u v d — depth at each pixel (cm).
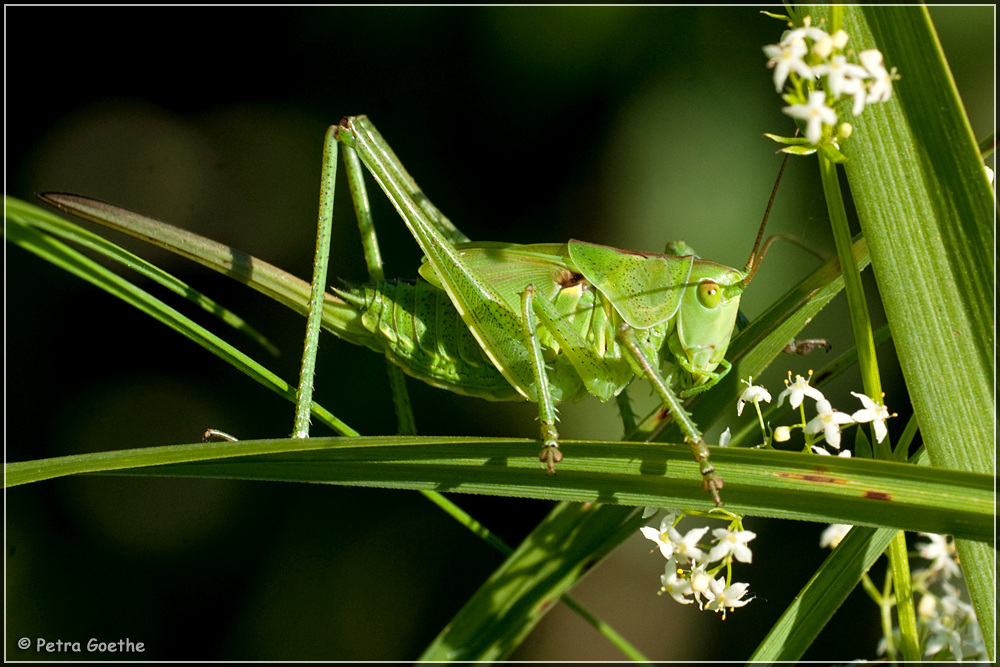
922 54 26
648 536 27
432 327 29
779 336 28
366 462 27
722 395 28
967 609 27
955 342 26
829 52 26
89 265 28
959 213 26
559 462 27
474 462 27
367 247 29
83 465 27
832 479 26
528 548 28
